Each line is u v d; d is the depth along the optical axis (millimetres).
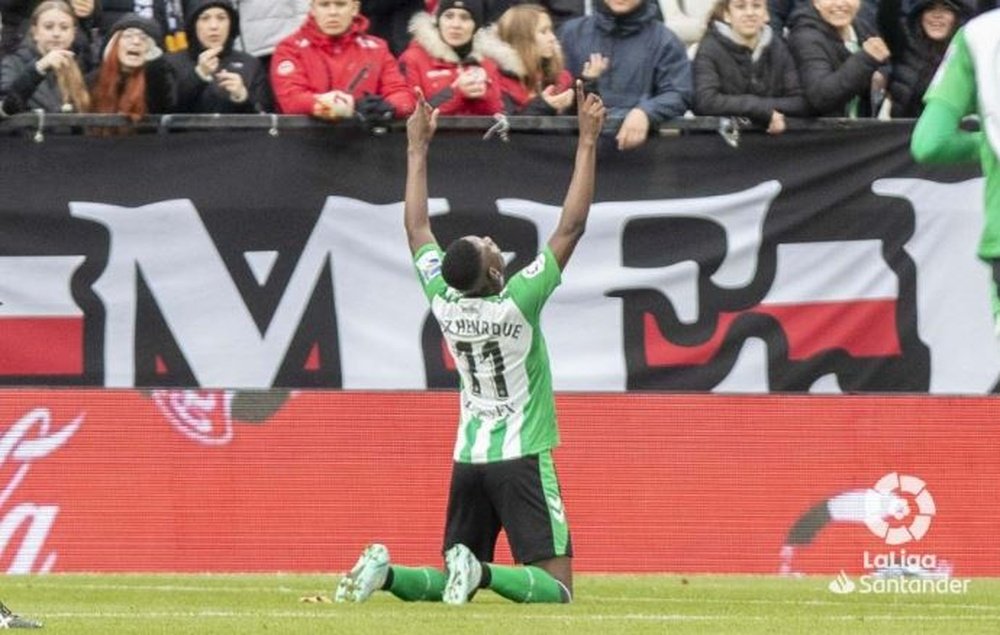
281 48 41656
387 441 40531
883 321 40906
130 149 41094
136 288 41094
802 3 45062
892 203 40969
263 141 41125
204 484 40406
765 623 27500
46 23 41812
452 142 41094
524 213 41031
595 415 40500
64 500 40312
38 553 40281
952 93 29766
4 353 41062
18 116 40875
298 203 41062
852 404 40438
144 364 41094
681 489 40375
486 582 29000
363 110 40844
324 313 41094
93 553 40281
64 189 41062
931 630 26625
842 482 40375
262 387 41000
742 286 40969
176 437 40469
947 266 40875
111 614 28312
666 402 40531
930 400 40406
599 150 41094
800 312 40969
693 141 41094
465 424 30078
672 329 41000
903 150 40906
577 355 40969
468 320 29281
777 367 41000
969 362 40906
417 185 31031
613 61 42125
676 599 34031
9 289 41062
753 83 41750
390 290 41031
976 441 40312
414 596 29547
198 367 41062
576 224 29766
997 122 28938
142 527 40375
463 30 41688
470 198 41094
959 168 40844
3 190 41094
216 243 41094
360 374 41031
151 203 41094
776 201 40969
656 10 43781
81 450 40406
